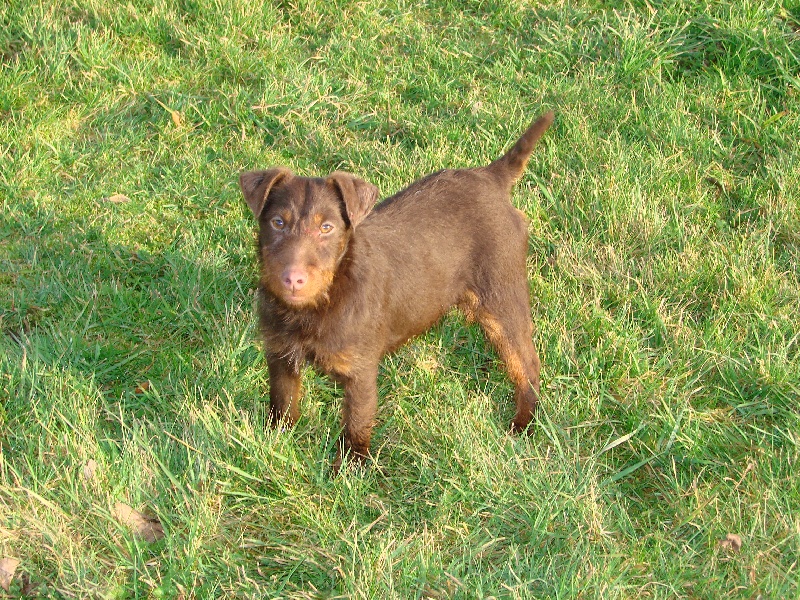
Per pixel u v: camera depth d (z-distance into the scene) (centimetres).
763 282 209
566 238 221
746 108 240
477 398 197
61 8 262
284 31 263
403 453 191
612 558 175
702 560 177
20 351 199
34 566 174
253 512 182
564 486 183
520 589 172
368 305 186
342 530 180
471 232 197
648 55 250
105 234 220
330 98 246
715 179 230
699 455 188
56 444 185
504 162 203
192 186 231
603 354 201
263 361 201
